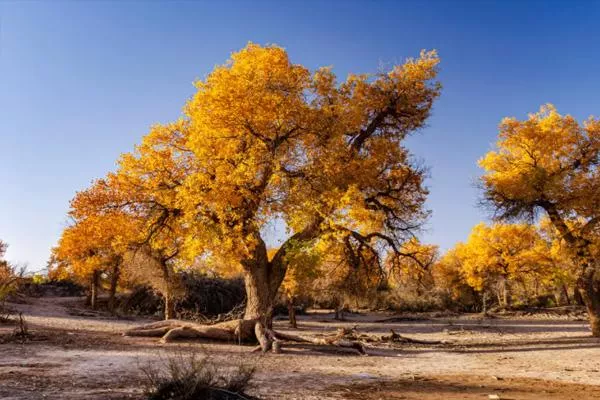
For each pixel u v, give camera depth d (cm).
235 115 1983
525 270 6134
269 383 974
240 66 2095
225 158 1983
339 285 3100
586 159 2895
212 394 700
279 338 1939
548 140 2906
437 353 1989
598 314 2794
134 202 2298
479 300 7275
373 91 2400
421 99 2431
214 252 2025
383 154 2303
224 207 1970
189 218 1980
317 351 1795
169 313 3116
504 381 1132
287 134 2112
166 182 2203
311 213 1997
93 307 4478
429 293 6806
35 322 2495
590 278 2814
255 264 2136
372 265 2633
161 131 2234
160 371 1028
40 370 1016
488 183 3008
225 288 4588
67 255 4341
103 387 830
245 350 1738
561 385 1075
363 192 2241
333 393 880
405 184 2428
